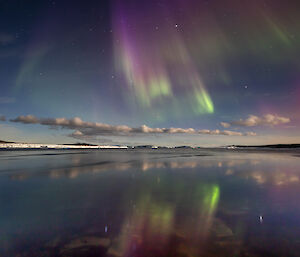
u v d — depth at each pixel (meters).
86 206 3.44
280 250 1.98
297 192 4.47
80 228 2.52
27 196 4.12
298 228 2.52
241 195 4.21
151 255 1.89
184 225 2.61
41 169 8.52
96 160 13.80
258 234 2.34
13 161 12.60
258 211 3.17
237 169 8.68
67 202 3.69
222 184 5.39
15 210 3.22
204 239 2.21
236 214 3.04
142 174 7.21
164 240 2.20
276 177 6.52
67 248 2.01
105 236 2.30
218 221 2.76
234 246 2.06
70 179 6.13
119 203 3.62
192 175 6.98
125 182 5.67
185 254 1.90
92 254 1.91
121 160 14.00
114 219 2.83
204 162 12.40
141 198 3.98
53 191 4.57
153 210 3.24
